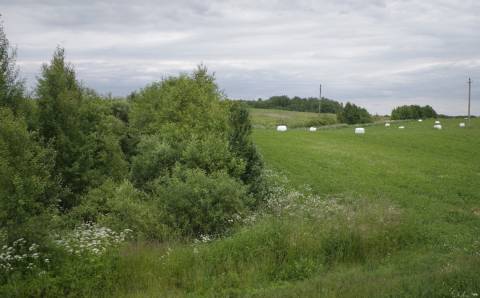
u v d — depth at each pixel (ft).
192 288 37.55
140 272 38.78
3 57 66.13
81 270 37.01
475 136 205.98
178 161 67.56
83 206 64.08
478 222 65.92
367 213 53.31
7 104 65.31
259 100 574.97
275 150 137.90
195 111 100.99
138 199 58.18
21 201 40.40
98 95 97.55
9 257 36.24
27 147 47.14
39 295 34.58
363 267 42.93
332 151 142.31
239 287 37.70
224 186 56.29
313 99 579.48
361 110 362.53
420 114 448.24
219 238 49.34
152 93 119.65
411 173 108.58
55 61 75.00
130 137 101.14
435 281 34.60
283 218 53.11
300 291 34.63
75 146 71.41
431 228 59.57
